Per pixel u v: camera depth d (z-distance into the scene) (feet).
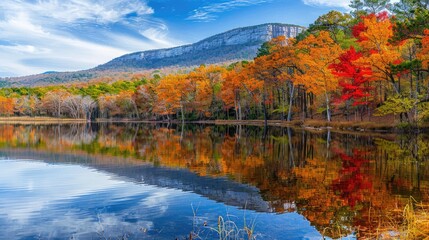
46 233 30.94
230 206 38.29
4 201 41.52
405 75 136.87
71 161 73.61
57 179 54.65
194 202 40.14
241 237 29.25
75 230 31.58
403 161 63.41
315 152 78.28
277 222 32.83
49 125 261.85
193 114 311.27
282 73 189.47
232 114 293.84
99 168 64.39
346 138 106.93
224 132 152.76
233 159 71.51
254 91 234.17
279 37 194.39
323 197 40.70
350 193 42.14
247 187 46.78
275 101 245.65
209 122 275.18
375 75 119.34
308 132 136.67
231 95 246.06
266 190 44.93
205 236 29.58
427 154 70.74
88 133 163.94
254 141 107.45
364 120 154.61
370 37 117.29
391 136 107.96
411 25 94.89
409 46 113.70
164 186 48.42
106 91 458.09
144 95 342.85
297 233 30.04
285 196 41.78
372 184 46.26
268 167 61.41
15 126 240.32
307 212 35.50
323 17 181.68
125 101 367.66
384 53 109.60
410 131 115.14
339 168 58.39
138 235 30.12
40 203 40.75
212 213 36.01
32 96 413.39
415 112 113.50
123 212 36.83
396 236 26.55
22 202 41.19
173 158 75.10
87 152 87.86
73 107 395.14
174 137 131.85
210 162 68.49
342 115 178.60
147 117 364.79
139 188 47.52
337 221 32.60
